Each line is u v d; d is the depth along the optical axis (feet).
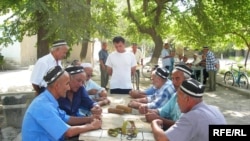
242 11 50.88
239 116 27.32
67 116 11.05
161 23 56.34
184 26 54.03
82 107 13.53
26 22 29.43
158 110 12.11
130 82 18.76
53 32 26.78
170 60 45.37
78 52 82.07
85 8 27.48
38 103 9.34
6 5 30.50
